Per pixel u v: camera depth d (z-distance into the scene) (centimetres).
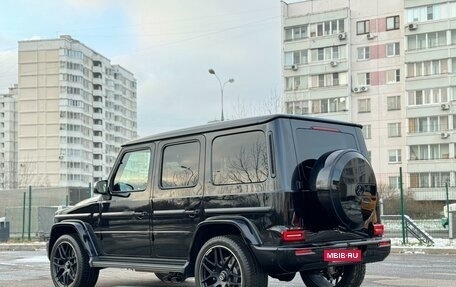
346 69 6412
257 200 634
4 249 2072
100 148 12125
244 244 641
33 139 11050
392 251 1727
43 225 2375
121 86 13412
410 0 6081
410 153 5981
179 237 711
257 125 657
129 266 764
